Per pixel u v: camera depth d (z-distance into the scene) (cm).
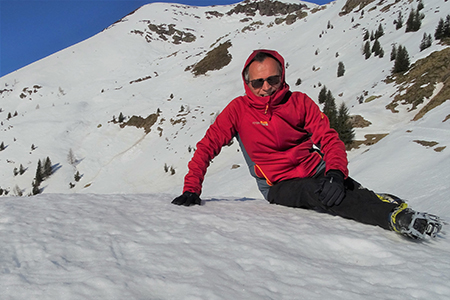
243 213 182
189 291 86
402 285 100
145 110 3872
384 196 172
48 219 152
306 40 4434
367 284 99
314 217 182
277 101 191
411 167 856
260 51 189
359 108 1673
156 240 128
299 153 204
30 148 3472
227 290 87
